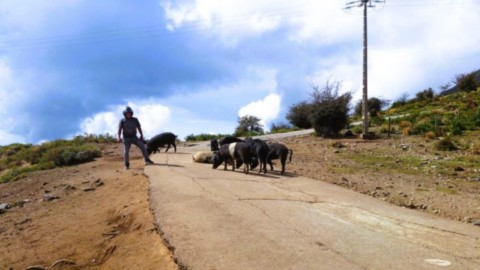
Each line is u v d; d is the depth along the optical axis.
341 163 17.44
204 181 11.91
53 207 11.56
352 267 6.34
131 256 7.49
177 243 7.13
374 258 6.72
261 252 6.79
